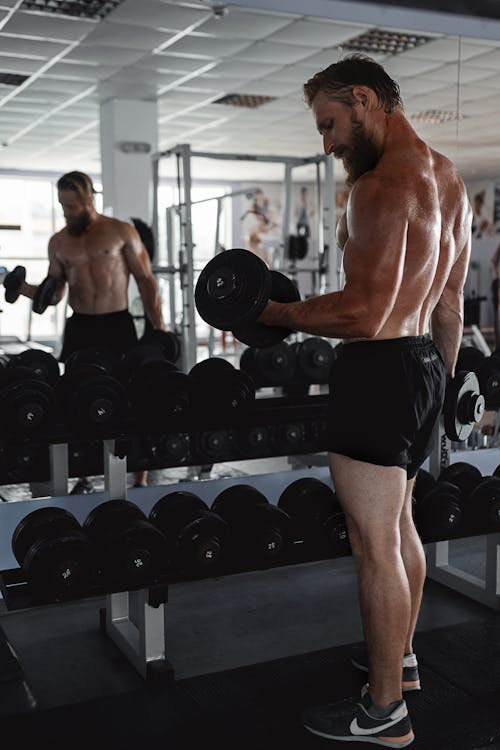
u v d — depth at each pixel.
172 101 7.19
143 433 2.29
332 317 1.57
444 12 2.48
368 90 1.64
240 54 5.69
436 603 2.61
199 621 2.49
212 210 9.51
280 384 3.21
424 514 2.23
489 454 3.04
